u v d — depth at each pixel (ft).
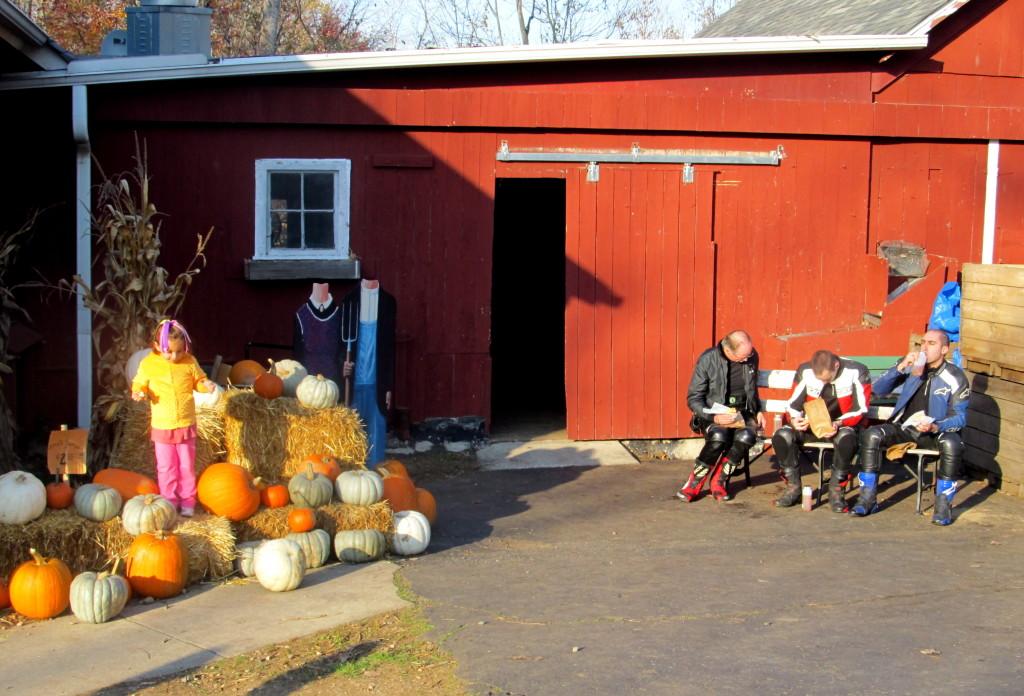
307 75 30.42
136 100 29.48
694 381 28.27
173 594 19.89
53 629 18.35
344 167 31.07
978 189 34.53
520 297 47.75
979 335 29.32
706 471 27.76
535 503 27.86
